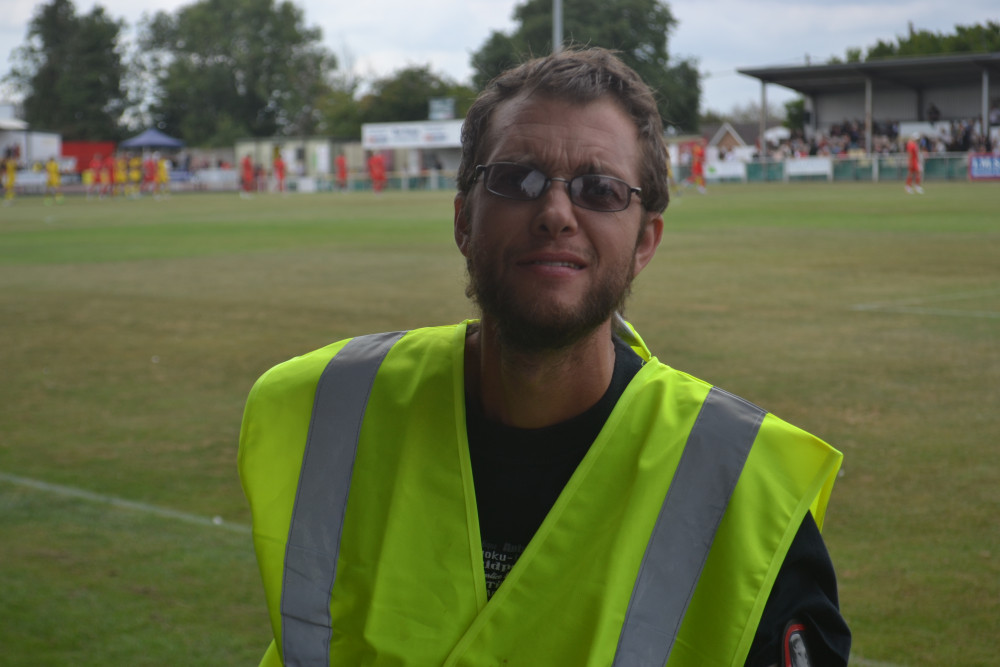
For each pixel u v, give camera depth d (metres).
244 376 8.26
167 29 97.94
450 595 1.30
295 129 97.00
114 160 55.97
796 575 1.25
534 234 1.27
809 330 9.85
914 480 5.30
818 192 38.38
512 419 1.36
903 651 3.50
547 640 1.24
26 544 4.50
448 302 12.32
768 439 1.30
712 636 1.21
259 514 1.43
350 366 1.48
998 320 10.24
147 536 4.62
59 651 3.51
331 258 18.14
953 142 47.44
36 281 15.17
